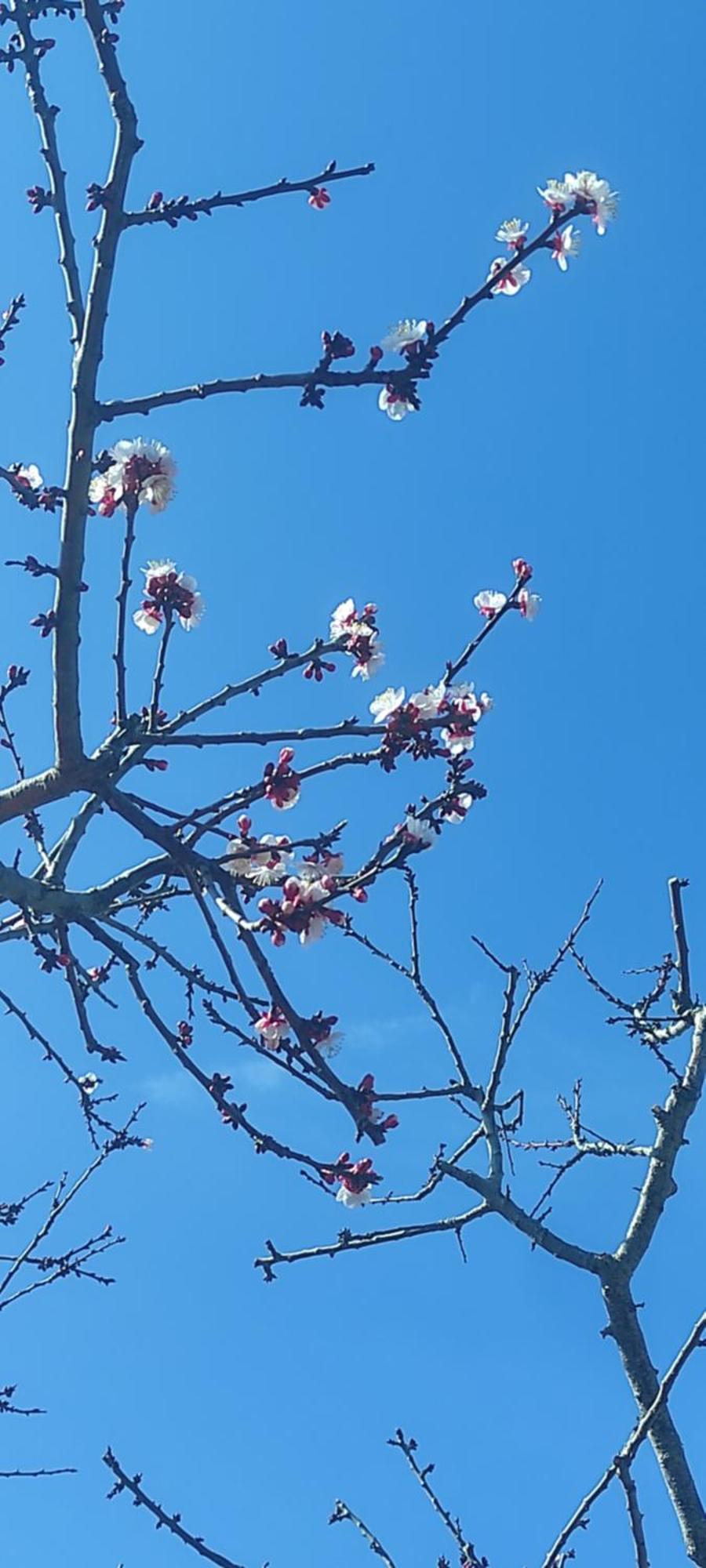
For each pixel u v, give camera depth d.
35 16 4.09
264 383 3.77
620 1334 5.02
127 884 4.23
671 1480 4.71
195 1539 5.17
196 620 4.12
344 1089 3.70
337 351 3.76
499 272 3.66
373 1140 3.69
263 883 3.94
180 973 4.06
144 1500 5.20
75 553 3.87
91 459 3.81
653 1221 5.25
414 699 3.88
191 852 3.84
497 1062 5.72
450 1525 5.48
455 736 4.04
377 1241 5.29
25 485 4.43
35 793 4.04
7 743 4.99
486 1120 5.66
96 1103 5.77
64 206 4.10
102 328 3.83
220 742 3.91
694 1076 5.51
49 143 4.10
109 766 3.96
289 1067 3.80
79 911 4.14
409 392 3.75
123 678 4.01
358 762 3.92
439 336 3.69
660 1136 5.42
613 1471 4.49
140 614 4.27
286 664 4.12
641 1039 5.72
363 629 4.14
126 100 3.88
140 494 3.86
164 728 4.07
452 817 4.03
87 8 3.87
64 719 3.91
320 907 3.75
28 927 4.47
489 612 4.45
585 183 3.69
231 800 3.94
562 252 3.74
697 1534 4.52
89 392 3.79
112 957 5.55
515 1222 5.34
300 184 3.95
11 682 4.95
